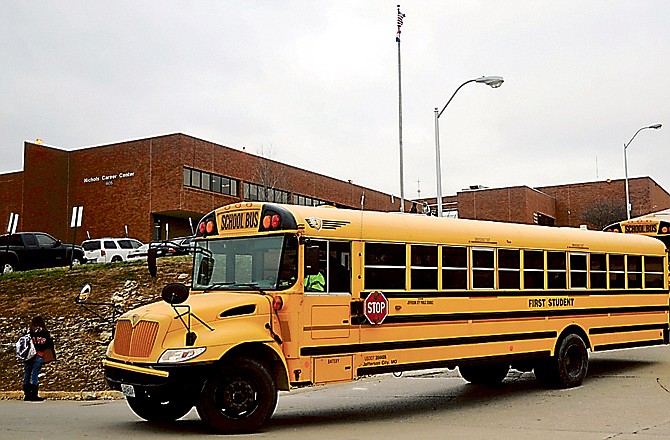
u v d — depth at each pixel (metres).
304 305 10.09
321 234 10.38
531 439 9.13
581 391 13.43
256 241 10.48
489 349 12.37
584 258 14.34
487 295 12.42
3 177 48.00
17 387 16.59
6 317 21.16
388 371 10.95
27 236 29.80
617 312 14.87
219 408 9.48
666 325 15.98
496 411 11.70
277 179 49.34
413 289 11.38
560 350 13.60
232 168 47.19
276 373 10.01
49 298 22.34
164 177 44.03
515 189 49.41
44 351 15.41
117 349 9.94
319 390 15.56
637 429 9.73
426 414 11.63
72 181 48.19
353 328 10.58
